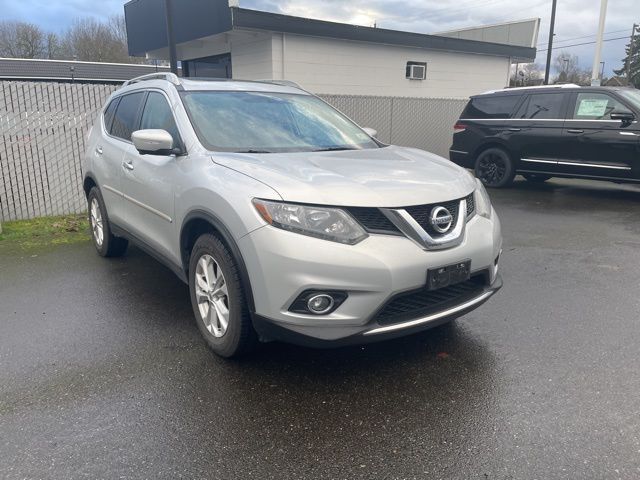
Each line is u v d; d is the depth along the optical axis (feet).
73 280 15.94
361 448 8.24
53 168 24.27
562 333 12.25
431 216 9.71
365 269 8.95
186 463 7.87
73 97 24.08
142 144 11.51
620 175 28.07
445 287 10.14
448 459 7.98
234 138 12.38
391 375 10.42
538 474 7.63
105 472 7.64
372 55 45.34
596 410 9.16
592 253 18.97
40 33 172.14
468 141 34.27
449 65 51.24
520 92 31.96
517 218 24.97
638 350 11.37
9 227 22.38
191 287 11.75
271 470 7.75
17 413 9.06
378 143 14.56
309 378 10.30
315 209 9.12
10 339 11.87
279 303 9.20
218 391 9.80
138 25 49.26
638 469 7.70
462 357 11.12
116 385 9.98
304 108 14.79
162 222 12.75
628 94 28.12
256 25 37.52
